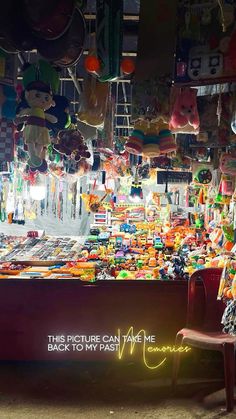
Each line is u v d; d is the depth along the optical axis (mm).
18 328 3594
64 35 2361
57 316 3592
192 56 2514
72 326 3594
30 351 3598
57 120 3209
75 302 3592
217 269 3475
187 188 6707
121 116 5172
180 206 7637
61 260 4691
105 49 2604
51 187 6676
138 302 3600
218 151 4188
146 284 3594
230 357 2902
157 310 3598
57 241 6332
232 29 2445
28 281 3592
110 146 4145
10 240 6414
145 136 3287
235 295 2850
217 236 4719
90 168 5066
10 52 2580
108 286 3596
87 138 3881
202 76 2496
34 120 2979
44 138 3027
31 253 5262
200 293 3535
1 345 3598
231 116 3309
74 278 3654
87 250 5414
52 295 3594
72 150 3768
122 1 2592
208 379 3396
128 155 5094
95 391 3201
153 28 2584
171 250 5434
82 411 2928
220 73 2465
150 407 2979
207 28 2492
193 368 3586
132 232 6824
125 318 3604
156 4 2584
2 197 5629
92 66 2566
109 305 3596
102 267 4230
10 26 2299
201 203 5918
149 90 2812
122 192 7039
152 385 3291
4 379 3393
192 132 3252
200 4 2502
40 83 2934
